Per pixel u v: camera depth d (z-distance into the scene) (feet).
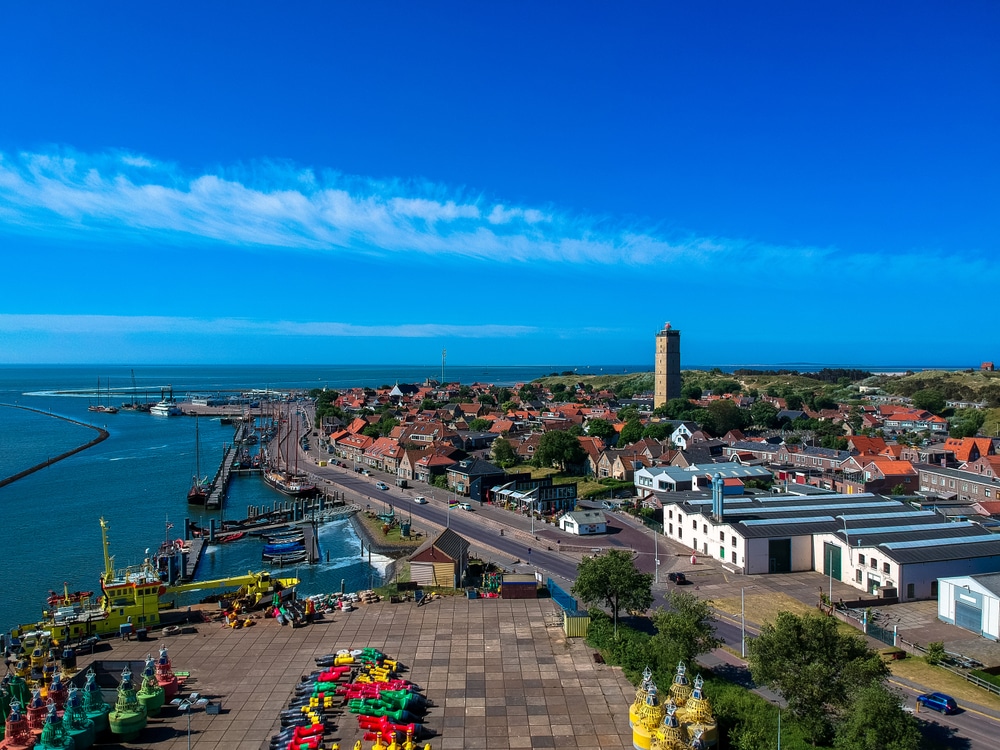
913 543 283.38
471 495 489.26
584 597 217.56
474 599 254.68
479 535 377.50
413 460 570.87
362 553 366.84
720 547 323.78
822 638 161.07
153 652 203.21
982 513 405.39
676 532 366.43
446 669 192.03
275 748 148.25
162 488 541.75
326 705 166.91
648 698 152.46
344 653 195.42
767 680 163.22
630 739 155.63
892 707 143.95
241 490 553.64
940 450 567.59
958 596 241.96
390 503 470.80
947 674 201.46
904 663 209.77
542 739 155.53
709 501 370.73
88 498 502.79
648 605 218.18
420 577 281.13
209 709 167.22
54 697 162.30
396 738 152.15
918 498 469.16
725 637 228.02
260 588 264.93
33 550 367.66
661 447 606.14
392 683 174.81
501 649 206.28
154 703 164.35
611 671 191.21
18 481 566.77
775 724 154.71
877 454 599.16
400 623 228.84
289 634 219.00
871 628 236.02
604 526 380.99
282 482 553.64
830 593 275.80
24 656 196.24
